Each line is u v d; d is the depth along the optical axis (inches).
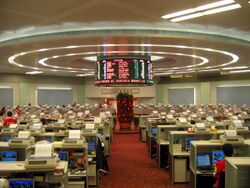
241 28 325.7
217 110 632.4
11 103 873.5
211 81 958.4
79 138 224.8
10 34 351.3
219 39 349.4
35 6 234.2
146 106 755.4
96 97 1028.5
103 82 465.7
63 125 329.1
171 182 278.5
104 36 318.7
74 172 220.8
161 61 674.2
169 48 402.3
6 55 459.5
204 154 237.0
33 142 217.0
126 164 350.3
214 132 273.4
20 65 631.2
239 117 465.7
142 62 463.8
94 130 269.9
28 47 382.9
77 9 243.9
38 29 324.8
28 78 913.5
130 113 626.8
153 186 267.1
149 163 355.3
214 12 256.5
